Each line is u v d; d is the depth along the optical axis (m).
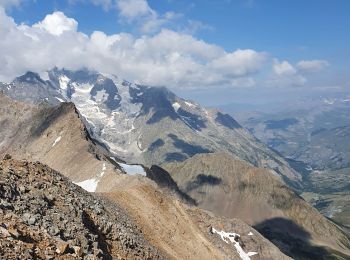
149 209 88.38
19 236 31.50
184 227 92.19
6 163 48.84
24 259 28.50
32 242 31.95
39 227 35.16
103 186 141.38
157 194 95.81
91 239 40.38
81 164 178.50
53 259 31.03
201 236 95.88
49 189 46.75
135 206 86.69
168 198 98.56
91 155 185.62
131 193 90.75
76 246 34.78
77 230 39.72
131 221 75.69
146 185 96.75
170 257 73.12
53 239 33.75
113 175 145.38
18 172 47.19
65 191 50.28
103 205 67.56
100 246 43.12
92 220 48.19
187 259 81.88
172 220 91.69
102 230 48.44
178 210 97.31
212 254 90.56
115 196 85.94
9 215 34.16
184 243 87.62
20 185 42.81
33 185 45.16
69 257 32.41
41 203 40.56
